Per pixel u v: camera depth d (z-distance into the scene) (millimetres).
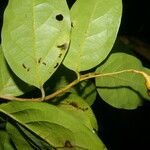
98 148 389
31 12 427
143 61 923
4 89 454
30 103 405
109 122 898
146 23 998
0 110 408
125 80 486
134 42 938
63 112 397
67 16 429
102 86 486
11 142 452
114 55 474
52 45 431
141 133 949
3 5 676
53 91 483
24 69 428
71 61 440
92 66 441
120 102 493
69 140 398
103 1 437
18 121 406
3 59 455
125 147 954
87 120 472
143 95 492
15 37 425
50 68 432
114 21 437
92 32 439
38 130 405
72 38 440
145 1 989
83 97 507
